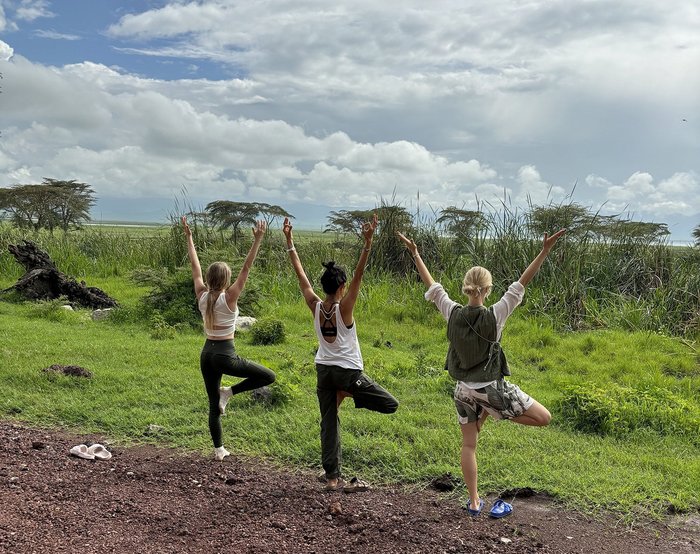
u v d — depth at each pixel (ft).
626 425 23.71
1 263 62.28
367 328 41.70
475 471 16.22
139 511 15.46
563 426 23.88
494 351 15.64
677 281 46.11
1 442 19.69
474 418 16.10
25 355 29.91
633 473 19.39
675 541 15.57
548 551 14.62
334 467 17.22
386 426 22.15
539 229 48.73
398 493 17.54
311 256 58.18
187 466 18.69
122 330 38.88
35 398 24.17
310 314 44.70
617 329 41.93
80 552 13.29
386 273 52.21
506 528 15.72
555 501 17.48
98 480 17.34
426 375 29.63
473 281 15.92
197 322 39.91
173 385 26.40
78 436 21.12
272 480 17.93
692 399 28.22
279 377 25.66
